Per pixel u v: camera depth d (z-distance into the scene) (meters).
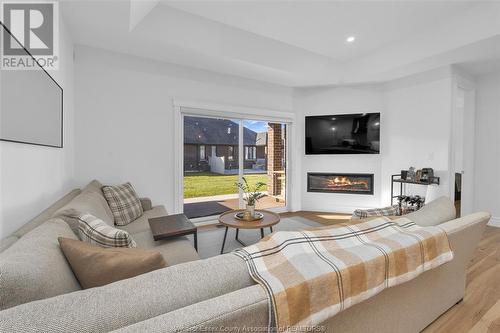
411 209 3.46
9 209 1.20
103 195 2.40
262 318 0.67
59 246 0.93
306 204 4.86
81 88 2.86
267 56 3.51
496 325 1.54
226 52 3.18
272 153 4.77
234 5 2.66
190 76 3.59
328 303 0.79
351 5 2.63
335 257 0.94
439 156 3.61
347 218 4.25
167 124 3.45
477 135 3.94
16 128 1.25
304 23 3.00
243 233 3.43
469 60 3.26
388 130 4.30
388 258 0.99
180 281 0.68
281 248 0.94
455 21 2.79
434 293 1.48
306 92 4.74
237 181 4.30
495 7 2.46
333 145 4.62
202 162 4.02
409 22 2.96
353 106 4.54
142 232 2.08
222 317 0.59
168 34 2.75
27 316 0.50
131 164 3.20
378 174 4.44
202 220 3.86
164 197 3.45
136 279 0.66
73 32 2.55
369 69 3.85
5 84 1.14
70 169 2.60
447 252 1.24
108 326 0.53
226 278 0.73
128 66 3.14
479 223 1.55
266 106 4.34
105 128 3.02
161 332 0.51
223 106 3.86
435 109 3.65
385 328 1.18
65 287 0.77
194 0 2.58
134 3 2.04
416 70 3.68
